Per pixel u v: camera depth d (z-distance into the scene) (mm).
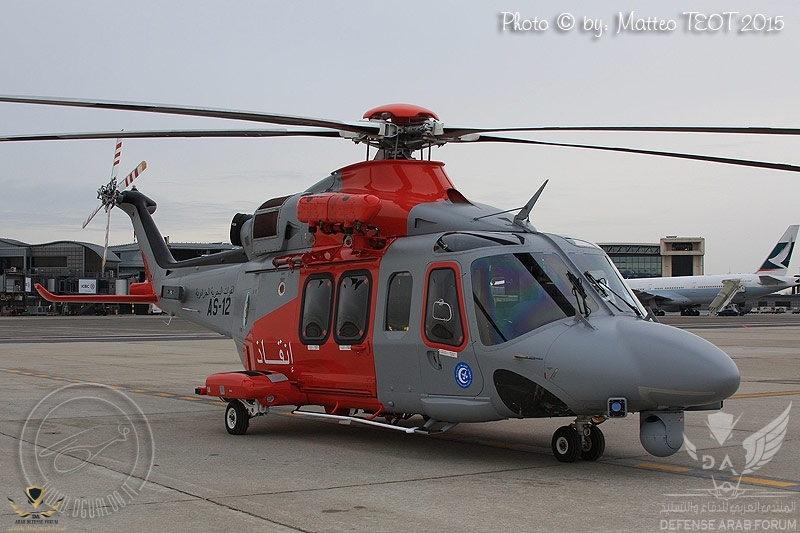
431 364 8773
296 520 6051
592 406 7773
